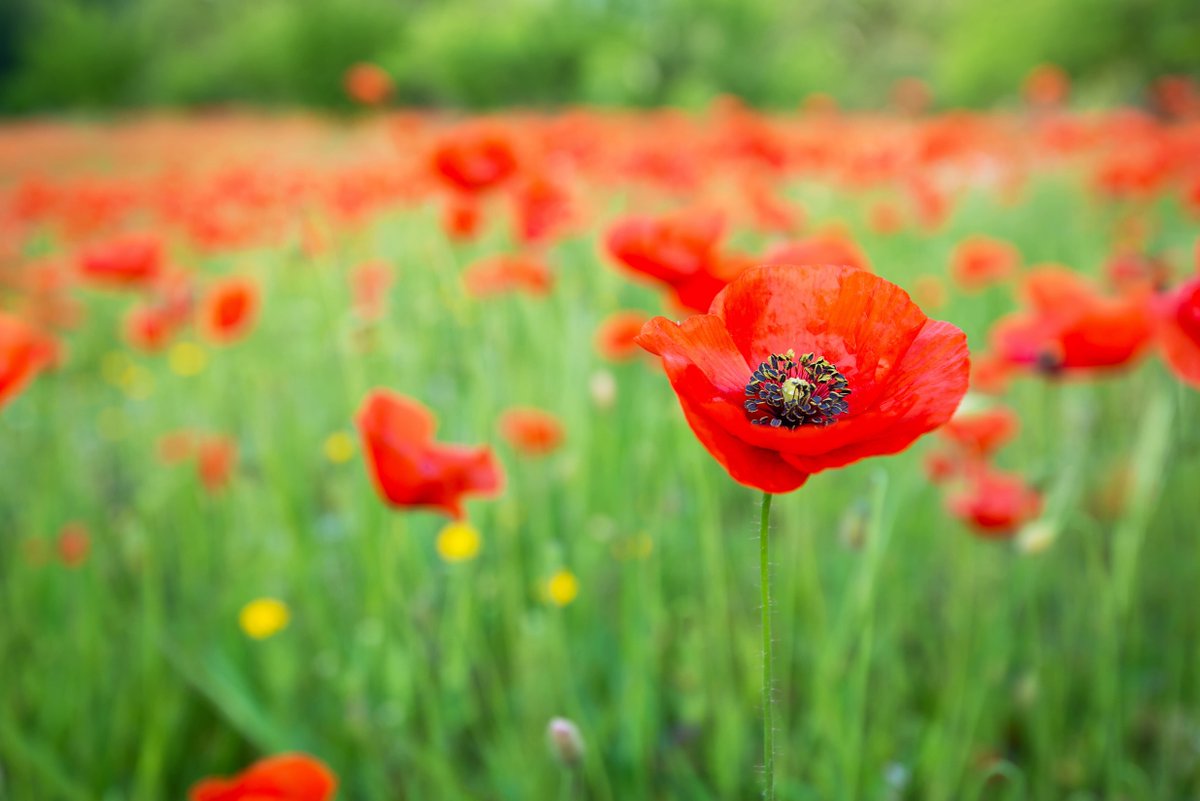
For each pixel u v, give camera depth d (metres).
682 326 0.66
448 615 0.99
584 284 1.26
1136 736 1.01
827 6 14.32
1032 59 6.82
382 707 0.98
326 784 0.75
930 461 0.99
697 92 7.73
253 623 0.99
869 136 2.89
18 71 12.77
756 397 0.67
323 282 1.17
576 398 1.06
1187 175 2.20
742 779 0.96
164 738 0.98
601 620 1.06
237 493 1.13
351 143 5.20
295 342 1.44
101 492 1.28
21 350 0.80
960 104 7.40
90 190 2.35
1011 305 1.54
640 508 1.00
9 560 1.11
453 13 7.64
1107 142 2.91
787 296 0.68
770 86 8.48
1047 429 1.22
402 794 0.97
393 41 7.26
